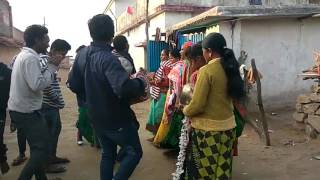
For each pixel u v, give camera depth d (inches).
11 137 296.0
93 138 259.0
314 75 260.5
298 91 376.2
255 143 257.3
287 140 260.8
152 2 613.9
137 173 207.0
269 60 365.4
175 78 203.3
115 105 142.4
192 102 144.9
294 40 371.6
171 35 485.7
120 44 213.0
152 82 239.6
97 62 140.9
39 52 164.6
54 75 198.4
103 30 144.2
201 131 148.1
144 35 708.0
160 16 577.6
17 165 221.8
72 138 290.7
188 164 158.4
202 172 150.4
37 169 166.1
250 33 358.0
